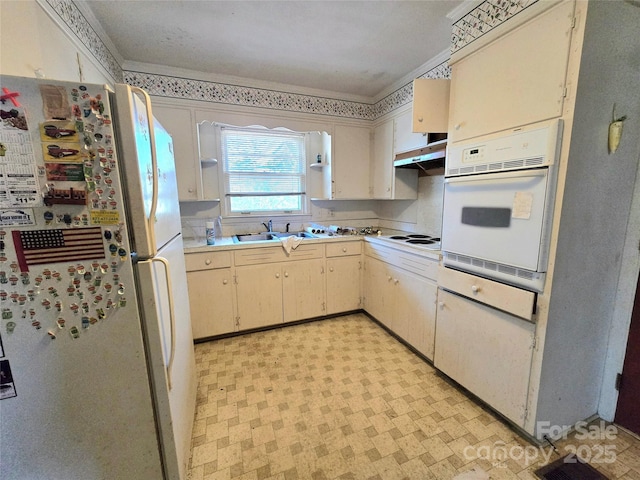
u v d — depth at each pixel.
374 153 3.27
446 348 1.91
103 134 0.87
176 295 1.40
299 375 2.04
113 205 0.91
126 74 2.36
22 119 0.79
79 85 0.83
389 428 1.56
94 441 1.00
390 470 1.32
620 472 1.29
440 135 2.31
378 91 3.06
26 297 0.86
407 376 2.02
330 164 3.14
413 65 2.46
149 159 1.08
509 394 1.50
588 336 1.48
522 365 1.42
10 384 0.88
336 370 2.10
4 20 0.97
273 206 3.29
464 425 1.57
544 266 1.27
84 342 0.94
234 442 1.48
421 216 2.93
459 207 1.69
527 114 1.32
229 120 2.70
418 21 1.82
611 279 1.49
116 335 0.97
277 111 2.86
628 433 1.51
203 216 2.95
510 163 1.38
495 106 1.47
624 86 1.30
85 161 0.86
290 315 2.82
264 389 1.90
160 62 2.37
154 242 1.04
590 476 1.27
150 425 1.06
